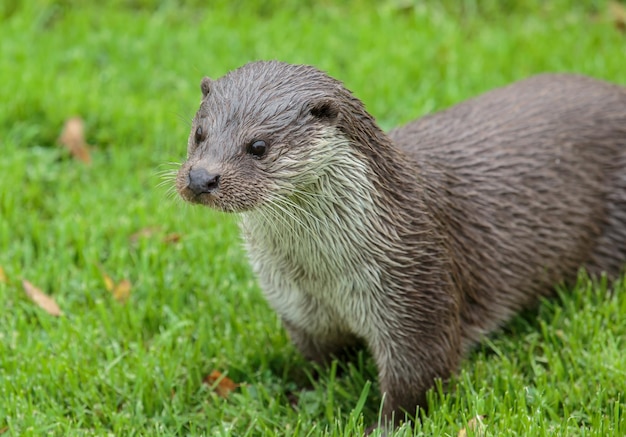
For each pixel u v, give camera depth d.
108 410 10.30
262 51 16.45
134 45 16.78
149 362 10.78
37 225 12.97
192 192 8.91
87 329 11.38
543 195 11.09
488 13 17.70
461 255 10.45
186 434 10.23
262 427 10.12
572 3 17.59
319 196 9.34
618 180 11.65
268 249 10.00
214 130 9.15
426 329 9.96
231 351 11.18
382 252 9.60
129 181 13.80
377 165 9.55
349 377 11.02
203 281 12.22
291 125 9.10
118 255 12.60
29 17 17.38
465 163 10.79
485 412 9.96
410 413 10.30
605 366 10.37
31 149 14.53
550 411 9.80
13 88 15.30
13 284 12.12
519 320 11.62
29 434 9.69
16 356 10.95
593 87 12.11
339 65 16.42
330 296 10.04
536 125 11.38
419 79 15.85
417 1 17.75
